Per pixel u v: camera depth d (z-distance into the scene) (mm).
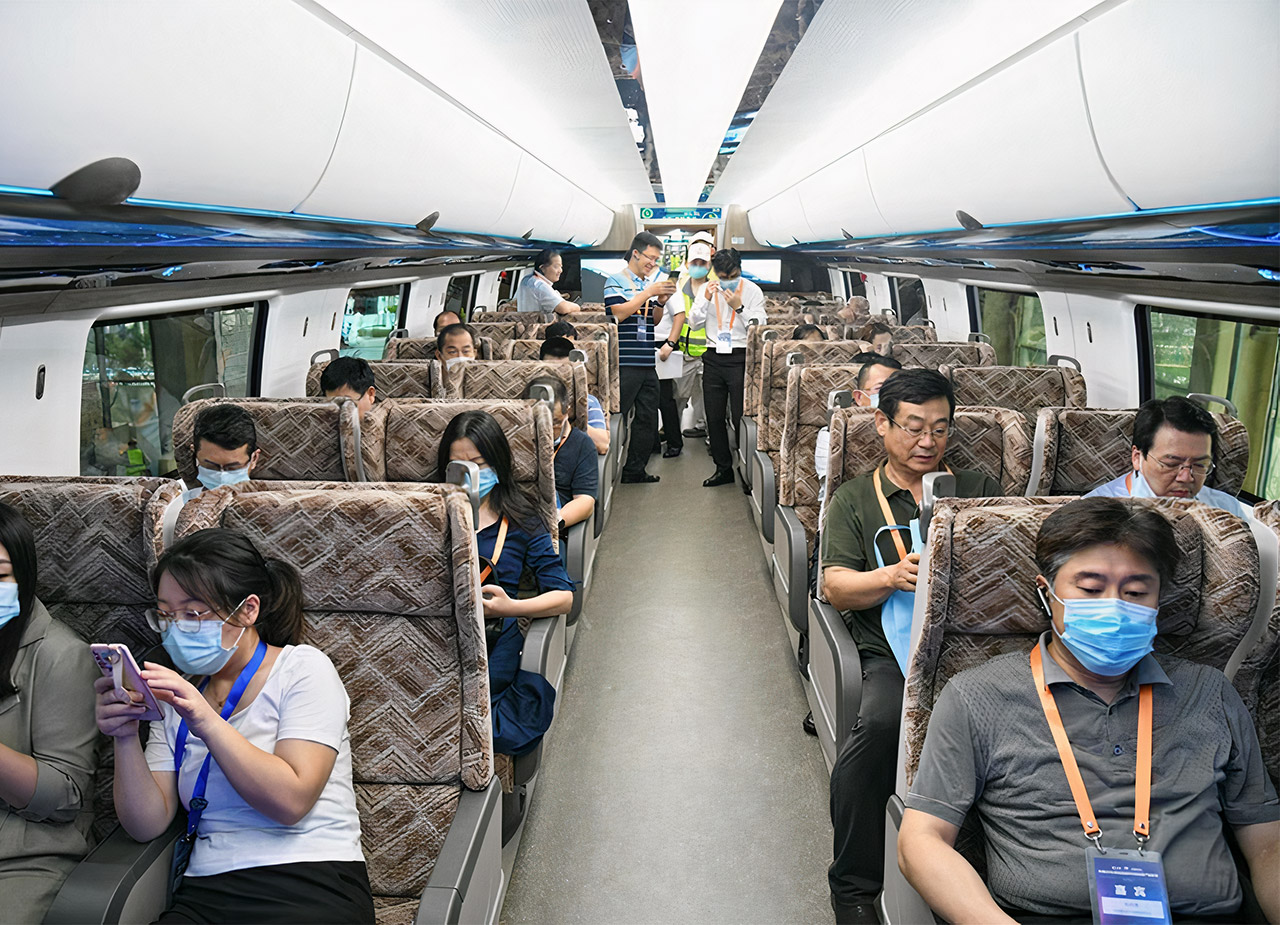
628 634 4641
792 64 3693
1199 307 3818
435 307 9516
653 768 3385
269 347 5359
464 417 2854
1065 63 2793
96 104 2053
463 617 1955
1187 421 2674
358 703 2010
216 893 1708
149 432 4129
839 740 2627
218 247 3611
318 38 2805
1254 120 2113
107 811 1969
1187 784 1686
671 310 7820
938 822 1747
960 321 8102
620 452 7230
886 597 2604
